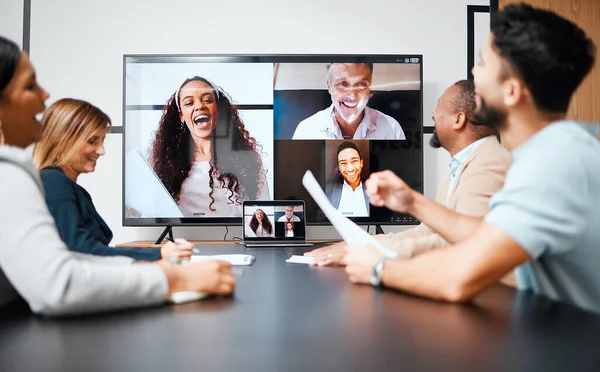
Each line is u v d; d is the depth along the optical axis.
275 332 0.67
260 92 3.00
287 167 3.02
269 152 3.01
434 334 0.65
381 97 3.03
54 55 3.08
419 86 3.04
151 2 3.10
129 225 2.96
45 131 1.77
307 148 3.02
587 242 0.88
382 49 3.18
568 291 0.97
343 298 0.90
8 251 0.73
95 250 1.51
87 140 1.79
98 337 0.64
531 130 0.97
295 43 3.15
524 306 0.83
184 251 1.49
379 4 3.17
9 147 0.79
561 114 0.96
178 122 2.98
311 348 0.60
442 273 0.86
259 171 3.01
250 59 2.99
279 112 3.01
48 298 0.71
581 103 3.02
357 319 0.74
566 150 0.86
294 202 2.39
